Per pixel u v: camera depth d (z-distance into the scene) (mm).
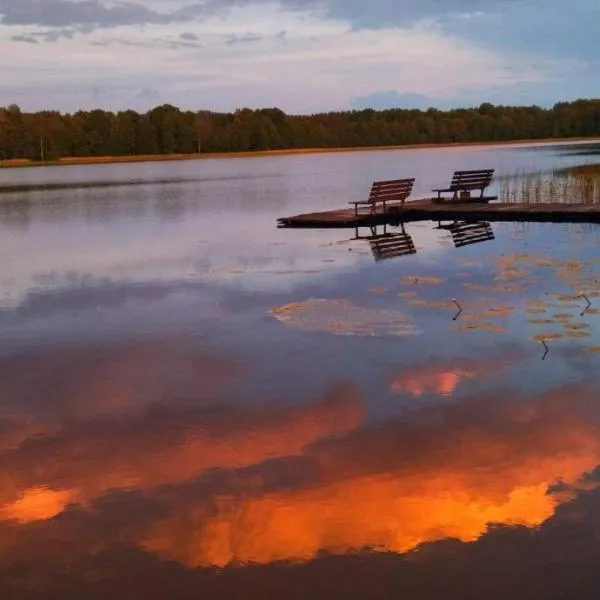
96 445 5258
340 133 120750
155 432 5465
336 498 4414
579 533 3963
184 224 20672
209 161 88438
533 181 31047
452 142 126375
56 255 14945
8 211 26094
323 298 9844
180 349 7625
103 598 3543
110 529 4137
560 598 3457
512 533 3988
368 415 5660
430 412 5676
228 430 5457
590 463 4766
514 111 131125
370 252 13984
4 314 9516
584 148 80562
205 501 4422
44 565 3814
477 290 9969
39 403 6141
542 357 6926
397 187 19219
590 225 16875
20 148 89750
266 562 3793
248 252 14547
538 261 12016
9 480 4746
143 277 12055
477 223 18188
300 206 26141
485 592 3510
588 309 8672
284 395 6145
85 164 87438
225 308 9477
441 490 4469
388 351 7273
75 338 8203
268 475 4730
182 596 3545
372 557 3814
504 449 4992
